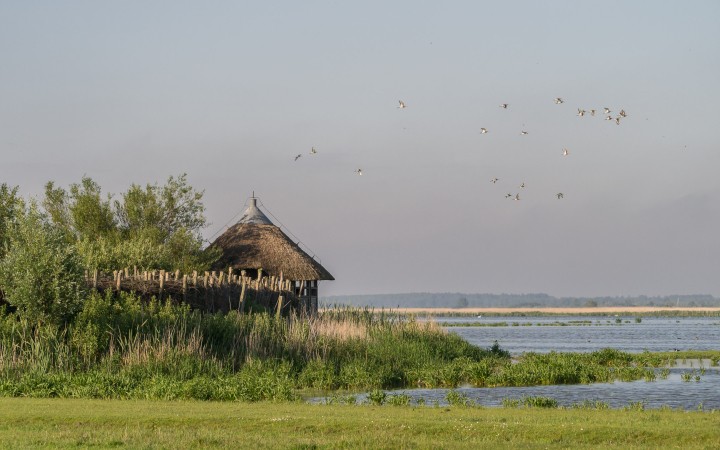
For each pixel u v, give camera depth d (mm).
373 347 59781
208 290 59469
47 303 47938
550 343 108625
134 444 27125
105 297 52625
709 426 30625
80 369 45500
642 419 32688
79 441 27516
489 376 53312
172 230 89562
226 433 29359
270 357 51781
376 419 31750
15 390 40562
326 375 50062
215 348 51781
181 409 34875
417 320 73500
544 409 36688
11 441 27547
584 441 28703
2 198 70625
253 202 89750
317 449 26891
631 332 147875
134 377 44312
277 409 35469
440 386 51906
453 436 29172
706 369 63156
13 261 48875
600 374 55500
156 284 56219
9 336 46500
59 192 89625
